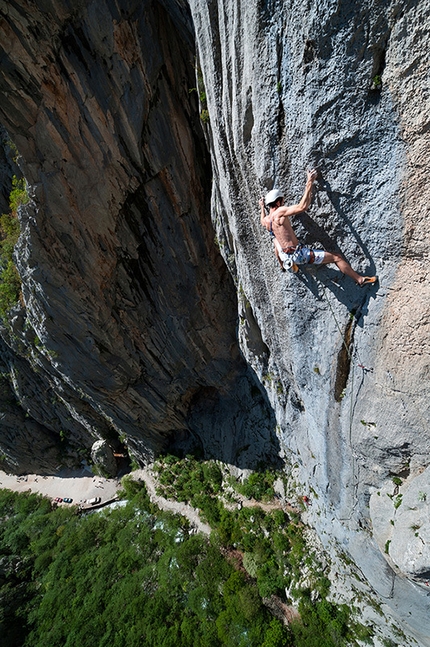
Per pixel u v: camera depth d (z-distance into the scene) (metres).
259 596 18.69
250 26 5.57
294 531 18.58
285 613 18.00
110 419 23.86
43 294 14.99
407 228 5.47
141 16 9.91
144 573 22.69
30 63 9.78
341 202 5.98
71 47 9.89
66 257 14.18
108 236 14.42
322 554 16.98
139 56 10.45
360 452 8.70
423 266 5.68
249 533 20.14
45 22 9.23
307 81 5.29
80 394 24.08
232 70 6.55
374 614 14.02
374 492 9.09
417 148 4.79
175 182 13.71
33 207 12.66
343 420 8.74
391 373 6.90
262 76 5.87
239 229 9.10
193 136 13.31
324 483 11.86
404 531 7.73
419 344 6.20
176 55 11.41
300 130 5.79
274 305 9.35
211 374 21.89
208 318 18.94
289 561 18.16
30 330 19.94
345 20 4.48
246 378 21.81
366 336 7.07
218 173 9.73
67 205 12.93
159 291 17.22
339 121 5.28
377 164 5.29
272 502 20.36
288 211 5.75
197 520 23.78
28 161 11.79
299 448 14.21
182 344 19.73
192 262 16.41
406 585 9.82
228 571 20.17
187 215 14.97
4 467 33.91
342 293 7.04
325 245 6.69
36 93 10.36
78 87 10.57
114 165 12.48
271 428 20.53
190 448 26.38
